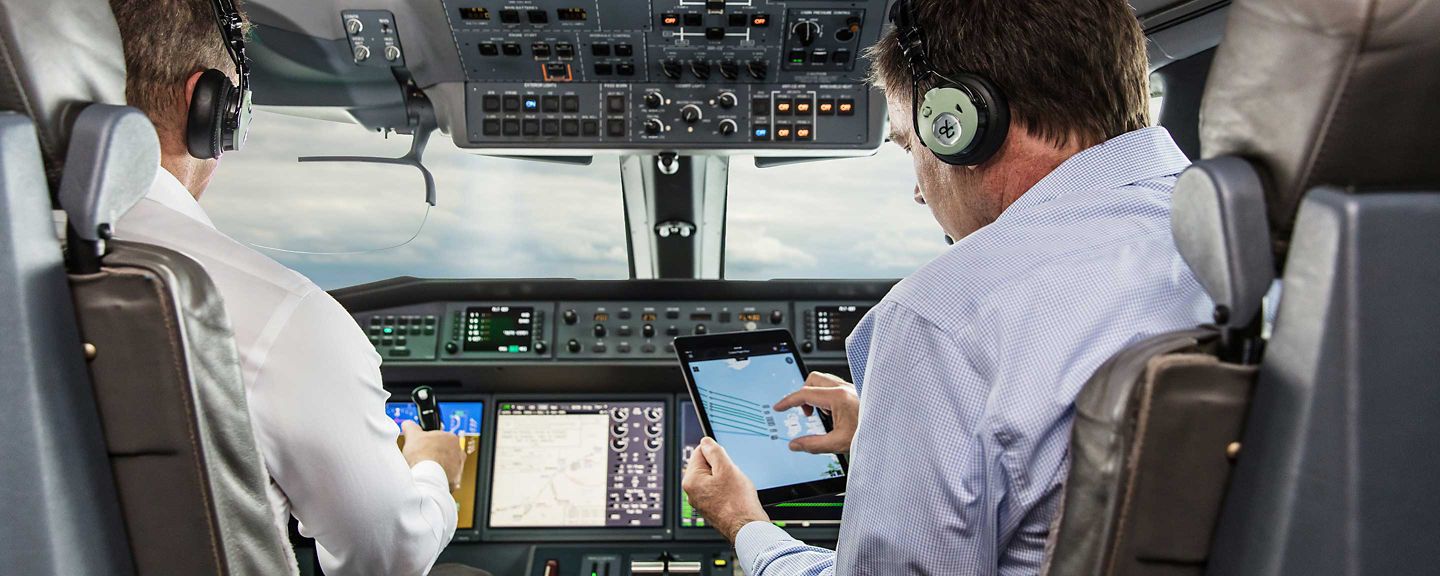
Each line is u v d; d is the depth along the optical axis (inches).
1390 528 27.1
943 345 41.6
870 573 43.5
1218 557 30.1
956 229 51.7
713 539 102.7
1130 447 29.8
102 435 32.5
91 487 31.9
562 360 106.3
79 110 31.5
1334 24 25.8
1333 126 26.6
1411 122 26.3
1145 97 47.5
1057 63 44.9
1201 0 85.7
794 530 101.0
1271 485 27.8
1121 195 44.1
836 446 68.9
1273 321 28.1
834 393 69.6
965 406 41.3
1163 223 43.4
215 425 34.8
